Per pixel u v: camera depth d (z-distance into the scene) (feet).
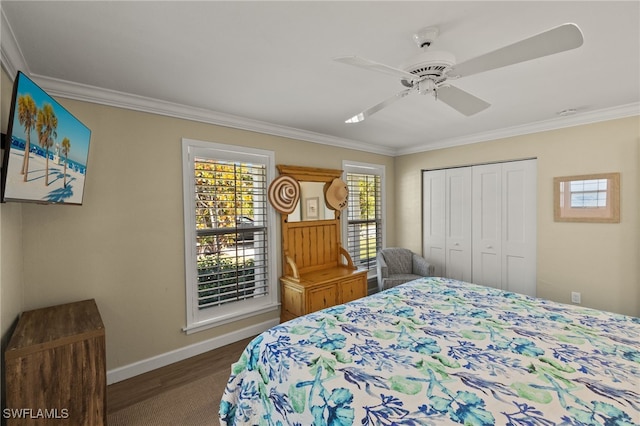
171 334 8.39
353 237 13.37
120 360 7.57
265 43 5.20
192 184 8.74
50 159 5.09
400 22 4.62
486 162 11.96
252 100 7.97
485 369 3.71
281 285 10.68
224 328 9.45
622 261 9.04
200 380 7.55
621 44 5.31
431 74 4.79
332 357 4.12
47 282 6.57
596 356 3.99
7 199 4.14
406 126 10.72
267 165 10.42
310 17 4.48
